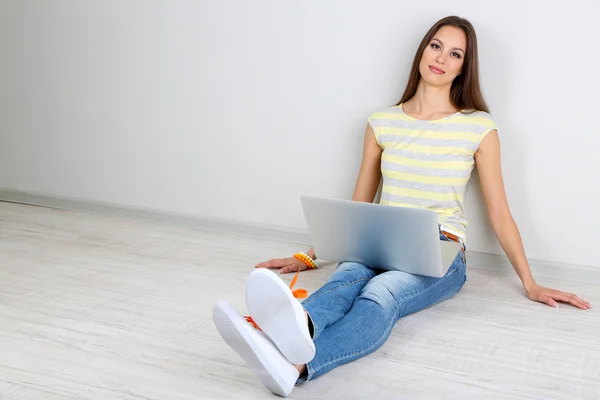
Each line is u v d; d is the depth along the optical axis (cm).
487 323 229
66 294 245
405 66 288
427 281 227
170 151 341
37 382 182
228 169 330
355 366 196
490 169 257
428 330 222
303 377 181
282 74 311
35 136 371
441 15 279
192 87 330
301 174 316
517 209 282
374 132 271
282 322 167
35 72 364
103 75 349
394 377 190
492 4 271
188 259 290
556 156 273
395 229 214
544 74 269
